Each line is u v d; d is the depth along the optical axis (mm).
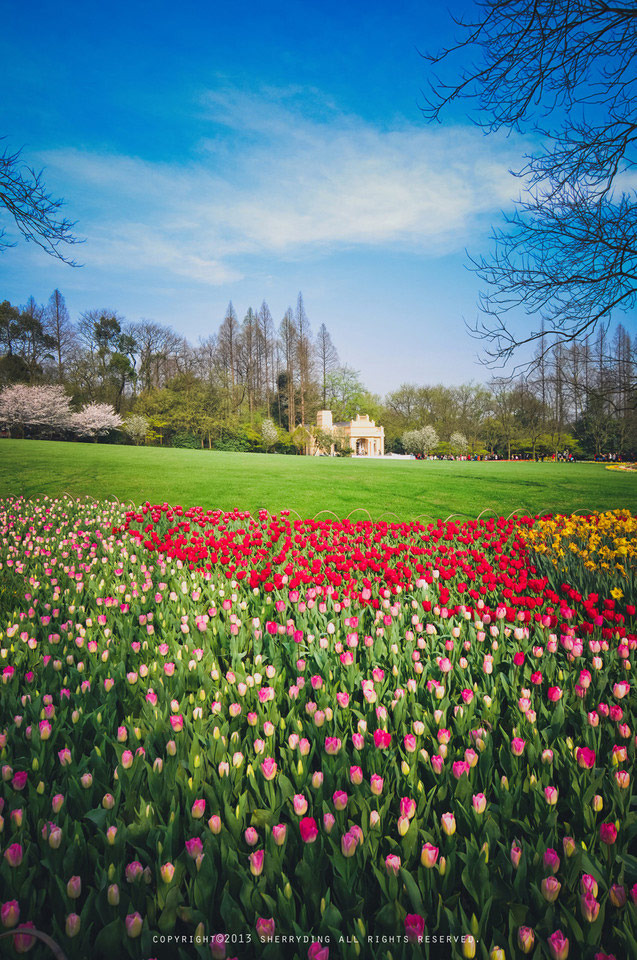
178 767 2379
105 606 4789
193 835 2018
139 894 1793
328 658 3611
